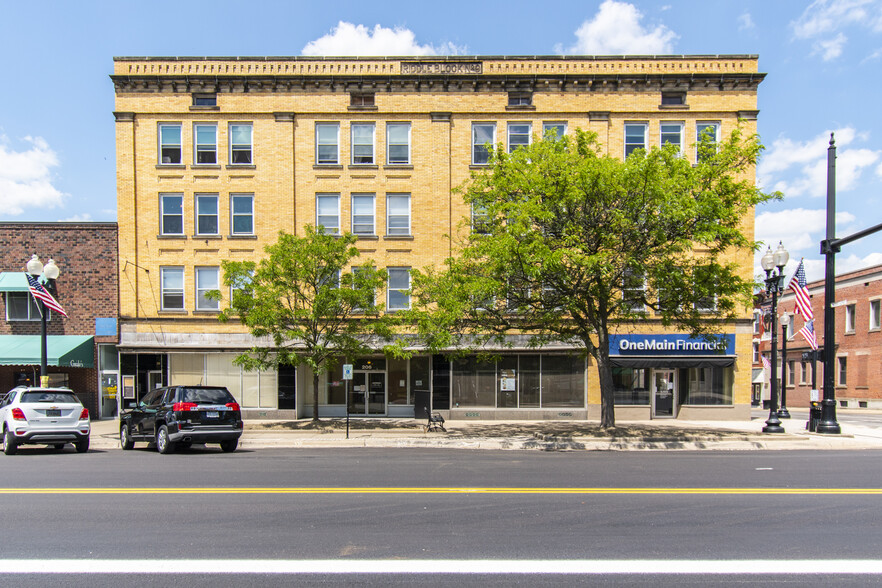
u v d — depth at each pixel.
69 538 7.23
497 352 26.41
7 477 11.62
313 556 6.52
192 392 16.19
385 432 21.22
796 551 6.75
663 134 26.91
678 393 26.81
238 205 27.06
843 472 12.45
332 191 27.06
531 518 8.18
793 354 47.44
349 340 22.55
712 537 7.30
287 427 23.00
